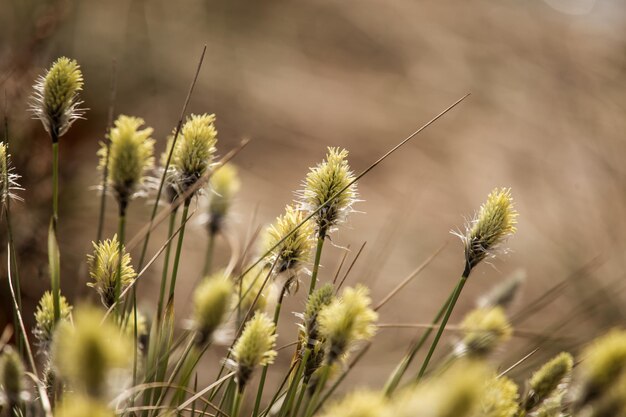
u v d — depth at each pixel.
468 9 9.60
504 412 1.06
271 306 1.77
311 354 1.28
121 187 1.34
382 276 4.36
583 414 1.18
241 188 5.01
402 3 9.36
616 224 4.67
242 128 5.79
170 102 5.52
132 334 1.46
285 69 7.01
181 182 1.43
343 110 6.60
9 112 3.03
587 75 7.59
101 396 0.75
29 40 3.37
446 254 4.75
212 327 1.09
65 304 1.34
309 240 1.41
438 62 8.01
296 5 8.48
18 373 1.16
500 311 1.69
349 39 8.12
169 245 1.56
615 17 9.80
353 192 1.40
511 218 1.35
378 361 3.36
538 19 9.59
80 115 1.40
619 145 5.98
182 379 1.34
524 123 6.71
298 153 5.76
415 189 5.61
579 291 3.78
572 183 5.55
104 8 5.87
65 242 3.34
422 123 6.73
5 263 2.89
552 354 2.19
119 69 5.16
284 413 1.36
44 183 3.32
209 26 7.19
